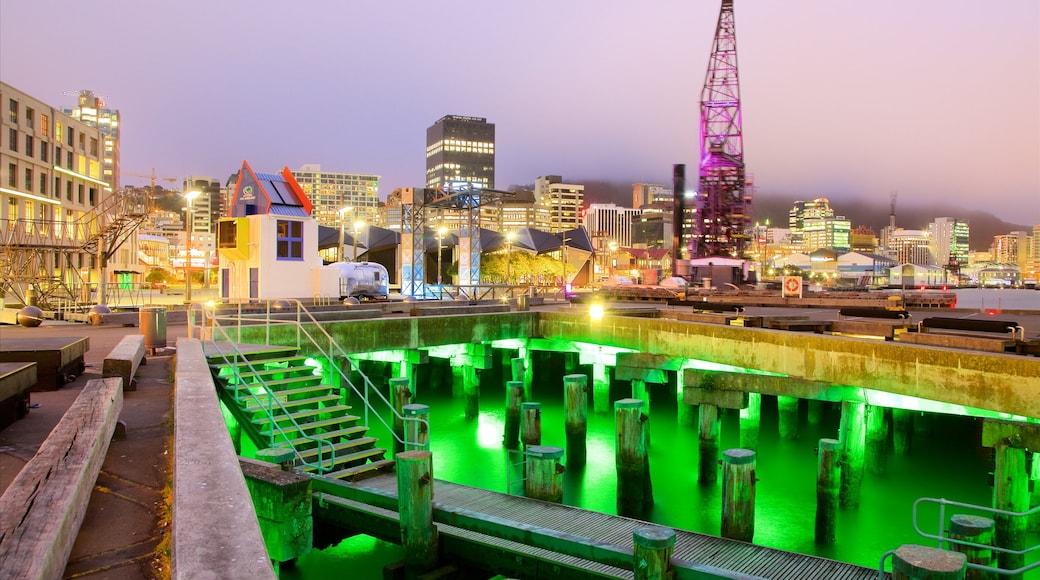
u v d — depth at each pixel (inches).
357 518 505.7
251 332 856.9
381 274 2050.9
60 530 189.2
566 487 839.7
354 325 974.4
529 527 433.7
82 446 267.0
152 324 736.3
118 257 3459.6
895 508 756.6
